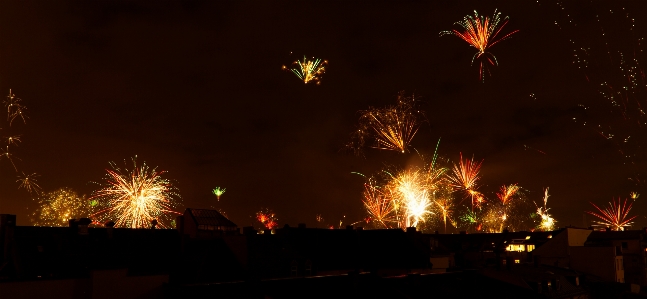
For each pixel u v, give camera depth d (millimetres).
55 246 50750
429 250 75938
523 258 89188
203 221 65438
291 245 67875
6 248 49656
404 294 48531
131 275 46531
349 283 49344
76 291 44438
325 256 72250
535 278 63031
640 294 66812
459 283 55719
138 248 55438
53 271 47906
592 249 83875
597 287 71062
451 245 99125
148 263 54094
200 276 53688
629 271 87188
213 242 57812
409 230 76875
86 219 53781
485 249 95625
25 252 48438
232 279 55750
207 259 55406
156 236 58094
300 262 64750
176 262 55812
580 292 67688
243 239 60812
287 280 46375
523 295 57906
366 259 74500
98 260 51375
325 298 45531
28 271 47031
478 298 53844
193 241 59188
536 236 95500
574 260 85188
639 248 87375
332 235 77000
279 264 62375
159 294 47375
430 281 53969
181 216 60062
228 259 57844
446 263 76438
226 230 66875
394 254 74188
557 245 87188
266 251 63250
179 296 45656
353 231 79312
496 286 58281
